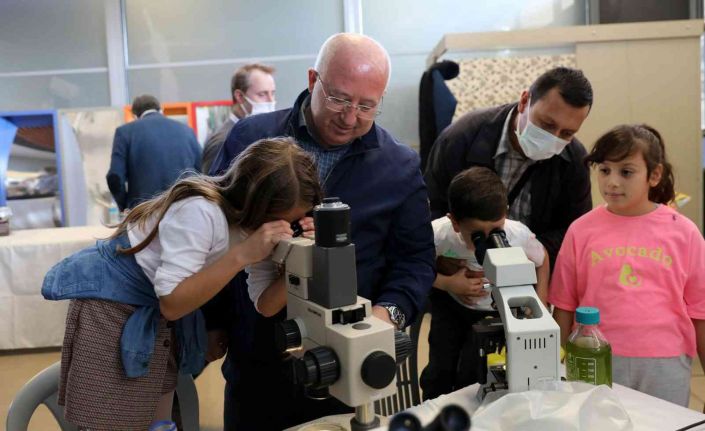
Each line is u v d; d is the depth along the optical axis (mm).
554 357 919
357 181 1314
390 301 1256
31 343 3215
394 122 4441
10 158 4180
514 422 828
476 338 990
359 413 746
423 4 4375
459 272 1618
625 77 3547
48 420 2406
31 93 4480
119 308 1191
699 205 3600
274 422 1332
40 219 4223
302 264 799
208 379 2824
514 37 3533
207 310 1430
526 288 970
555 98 1453
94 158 4262
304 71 4473
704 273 1419
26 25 4469
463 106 3617
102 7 4445
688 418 921
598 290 1483
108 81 4488
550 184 1692
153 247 1172
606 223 1513
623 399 999
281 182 1016
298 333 797
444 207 1822
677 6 4004
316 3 4434
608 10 4059
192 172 1330
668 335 1422
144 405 1210
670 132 3572
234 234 1106
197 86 4480
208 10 4457
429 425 500
